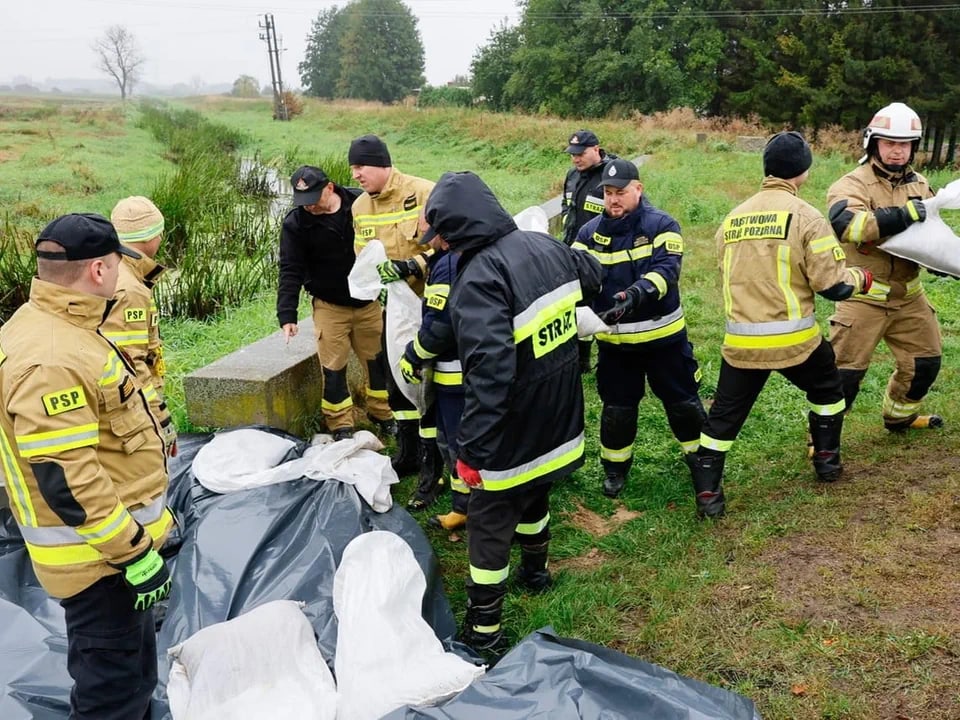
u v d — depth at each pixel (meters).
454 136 30.41
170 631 3.21
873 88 38.16
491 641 3.32
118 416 2.40
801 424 5.25
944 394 5.35
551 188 18.34
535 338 3.04
